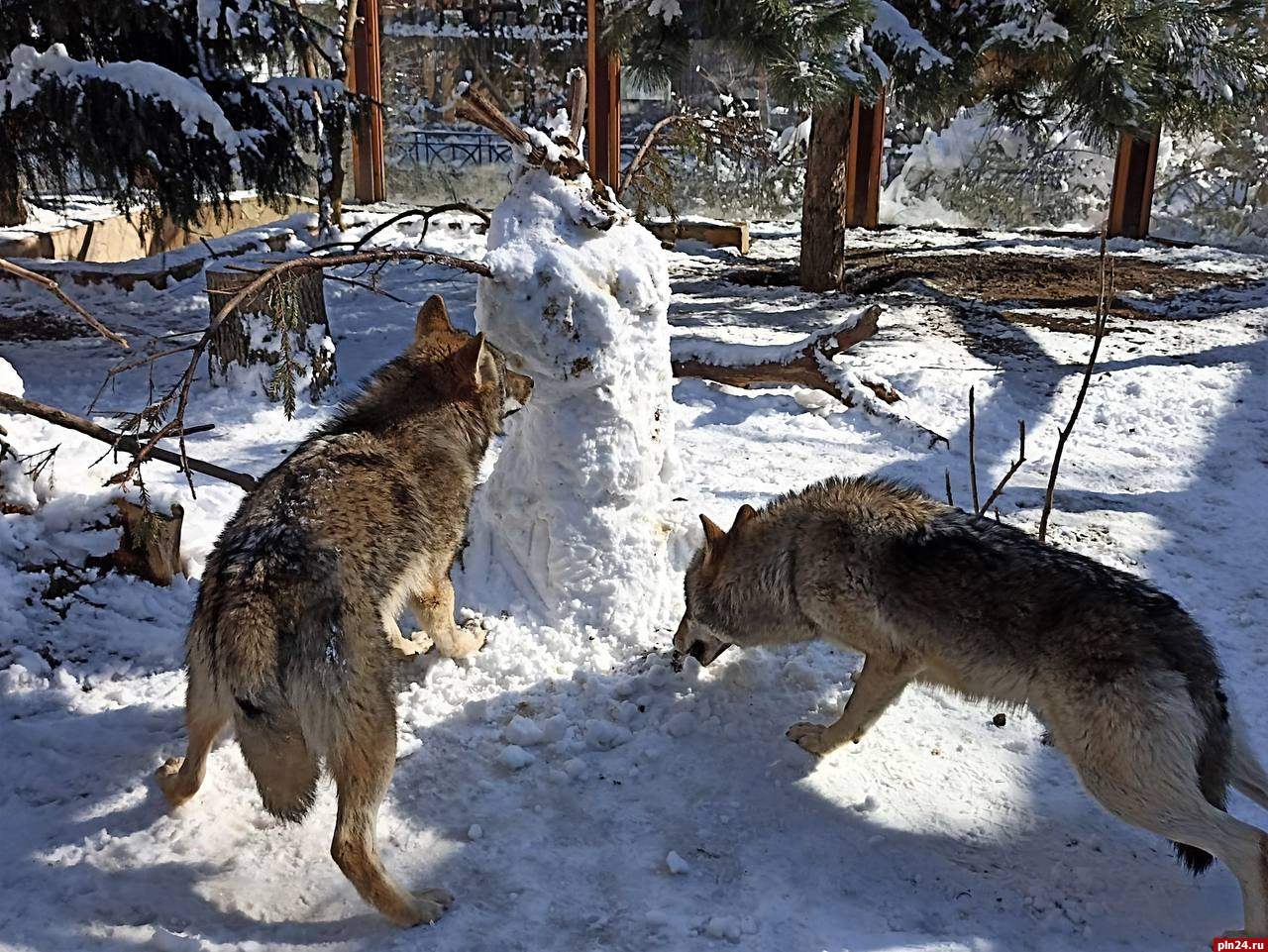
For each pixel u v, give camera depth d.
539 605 4.60
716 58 16.67
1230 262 14.80
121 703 3.99
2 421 4.93
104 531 4.55
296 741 2.96
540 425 4.52
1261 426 7.66
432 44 17.47
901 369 8.89
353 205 17.67
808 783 3.63
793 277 13.25
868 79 9.88
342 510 3.31
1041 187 19.05
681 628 4.24
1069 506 6.20
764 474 6.53
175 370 8.36
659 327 4.73
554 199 4.41
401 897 2.91
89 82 9.60
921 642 3.42
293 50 12.70
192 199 10.62
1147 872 3.27
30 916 2.91
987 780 3.69
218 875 3.14
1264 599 5.07
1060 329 10.60
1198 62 11.58
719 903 3.04
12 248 11.22
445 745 3.79
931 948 2.90
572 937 2.91
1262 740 3.86
